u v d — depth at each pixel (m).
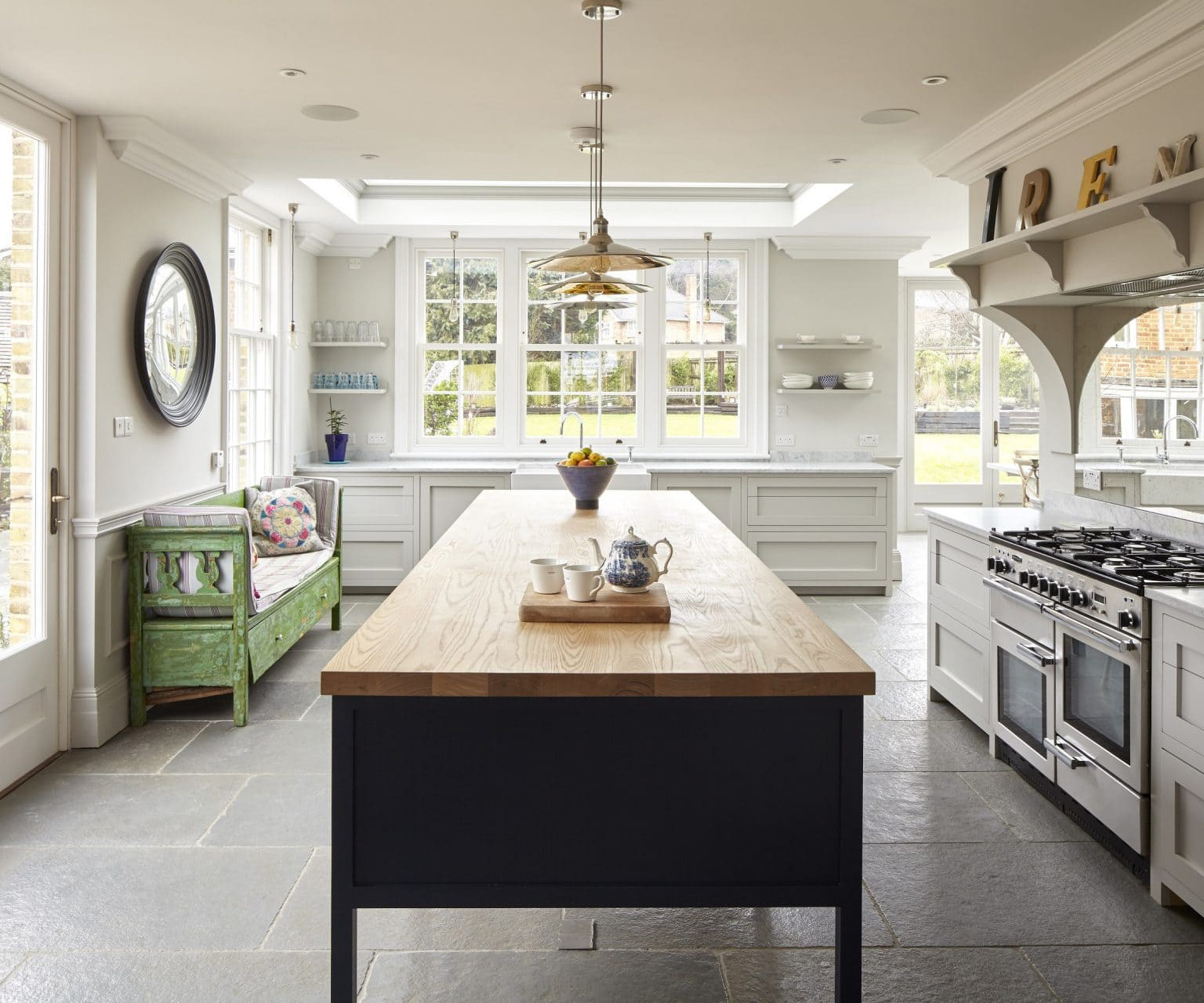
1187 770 2.64
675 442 7.79
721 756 2.08
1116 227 3.55
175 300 4.83
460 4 3.05
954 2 3.04
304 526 5.88
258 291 6.62
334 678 2.02
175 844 3.19
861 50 3.47
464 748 2.07
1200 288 3.48
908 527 9.91
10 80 3.67
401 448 7.59
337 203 6.43
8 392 3.70
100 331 4.10
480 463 7.61
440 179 5.50
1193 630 2.59
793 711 2.08
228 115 4.23
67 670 4.05
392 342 7.54
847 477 7.10
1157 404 3.69
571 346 7.70
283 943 2.61
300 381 7.13
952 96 3.98
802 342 7.52
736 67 3.63
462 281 7.68
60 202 4.00
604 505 4.92
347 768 2.07
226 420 5.49
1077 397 4.28
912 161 5.09
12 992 2.38
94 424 4.07
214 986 2.41
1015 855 3.12
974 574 4.14
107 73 3.65
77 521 4.04
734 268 7.73
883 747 4.10
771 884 2.10
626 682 2.03
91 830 3.29
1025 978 2.45
